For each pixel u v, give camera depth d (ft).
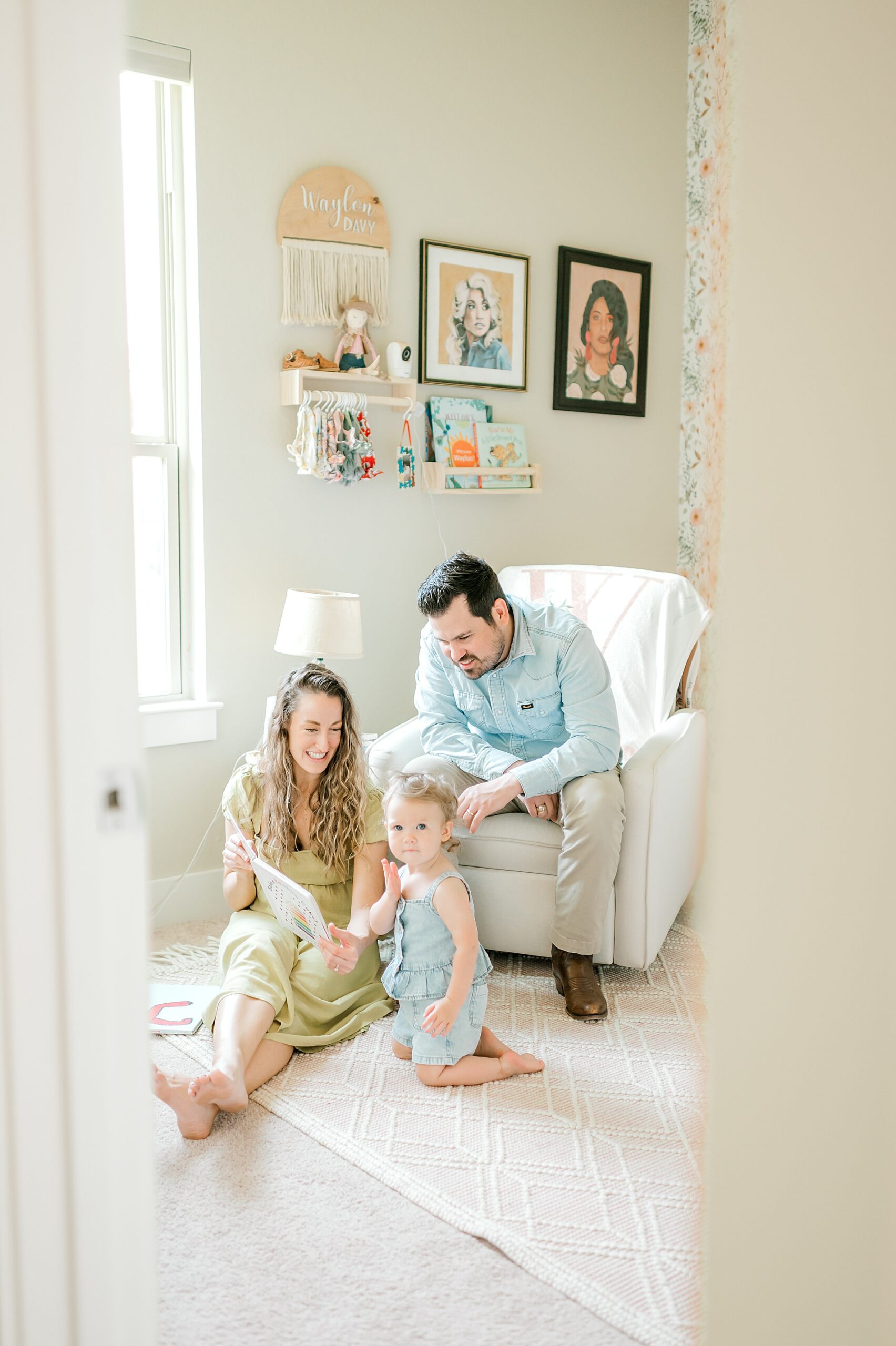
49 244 2.67
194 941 9.00
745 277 2.79
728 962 2.97
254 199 9.25
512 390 11.14
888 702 2.99
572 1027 7.52
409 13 9.97
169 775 9.29
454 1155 5.88
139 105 8.95
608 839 7.73
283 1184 5.62
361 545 10.28
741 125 2.76
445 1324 4.60
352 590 10.27
